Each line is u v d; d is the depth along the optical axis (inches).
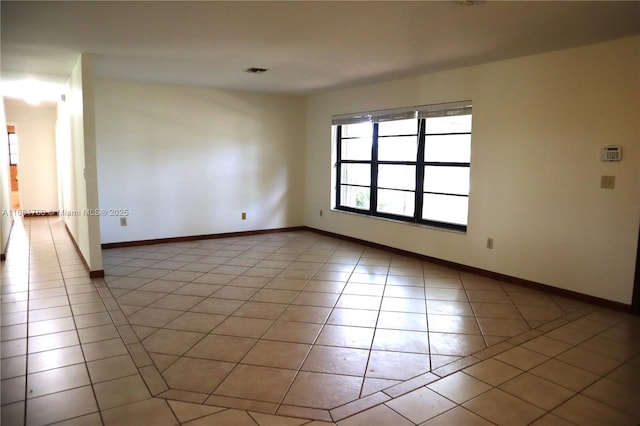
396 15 114.6
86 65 163.5
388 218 228.4
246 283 169.3
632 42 133.3
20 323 128.6
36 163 353.7
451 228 197.5
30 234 273.7
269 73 198.5
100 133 219.6
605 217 143.2
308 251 226.4
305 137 283.6
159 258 208.4
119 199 227.9
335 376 99.3
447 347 115.0
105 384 95.0
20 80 219.6
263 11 112.6
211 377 98.3
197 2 107.3
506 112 168.4
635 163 135.4
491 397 91.4
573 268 152.4
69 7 111.0
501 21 119.3
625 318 135.6
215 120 250.8
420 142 208.7
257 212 272.1
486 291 161.6
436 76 193.5
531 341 118.9
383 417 84.0
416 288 165.0
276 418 83.3
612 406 88.1
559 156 153.4
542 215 159.8
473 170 182.1
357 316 136.0
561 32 129.2
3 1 106.3
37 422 81.1
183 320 131.6
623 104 136.6
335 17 117.5
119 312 137.9
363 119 234.5
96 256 175.2
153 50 156.0
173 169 241.3
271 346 114.5
